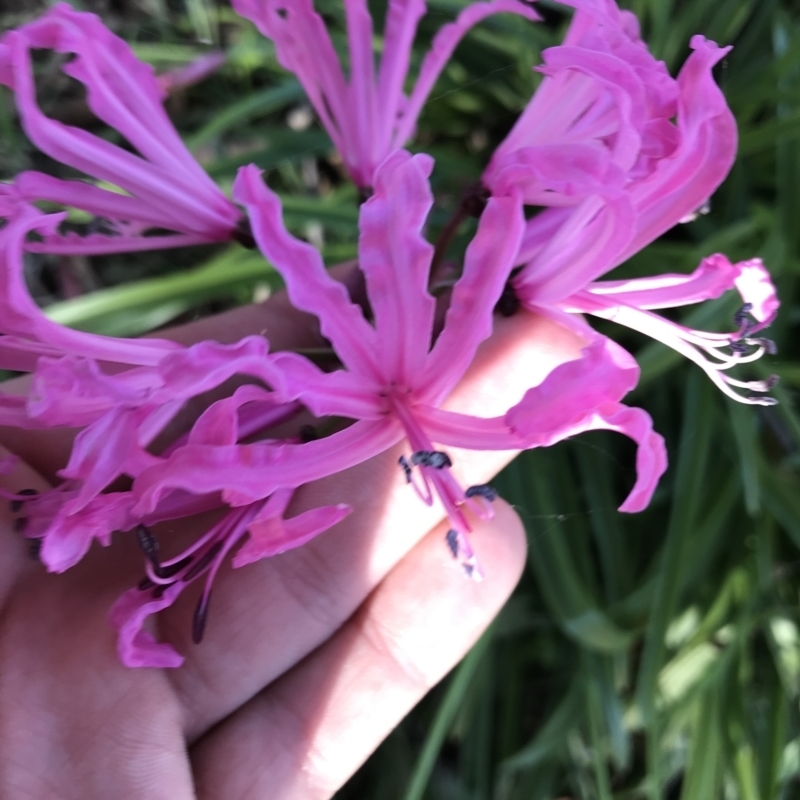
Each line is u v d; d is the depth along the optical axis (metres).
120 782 0.16
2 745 0.15
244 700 0.19
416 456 0.14
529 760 0.26
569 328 0.16
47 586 0.17
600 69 0.12
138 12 0.35
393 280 0.13
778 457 0.28
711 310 0.23
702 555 0.26
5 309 0.12
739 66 0.28
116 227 0.18
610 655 0.27
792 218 0.25
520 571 0.21
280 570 0.18
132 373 0.13
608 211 0.13
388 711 0.20
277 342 0.23
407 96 0.30
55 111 0.33
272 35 0.17
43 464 0.20
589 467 0.27
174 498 0.15
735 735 0.26
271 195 0.12
